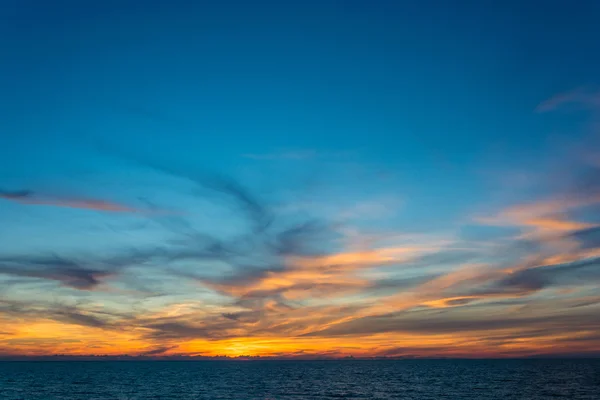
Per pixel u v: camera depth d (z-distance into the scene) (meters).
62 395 102.19
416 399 93.75
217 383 139.50
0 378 164.75
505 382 136.38
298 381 149.50
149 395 102.12
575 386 120.62
